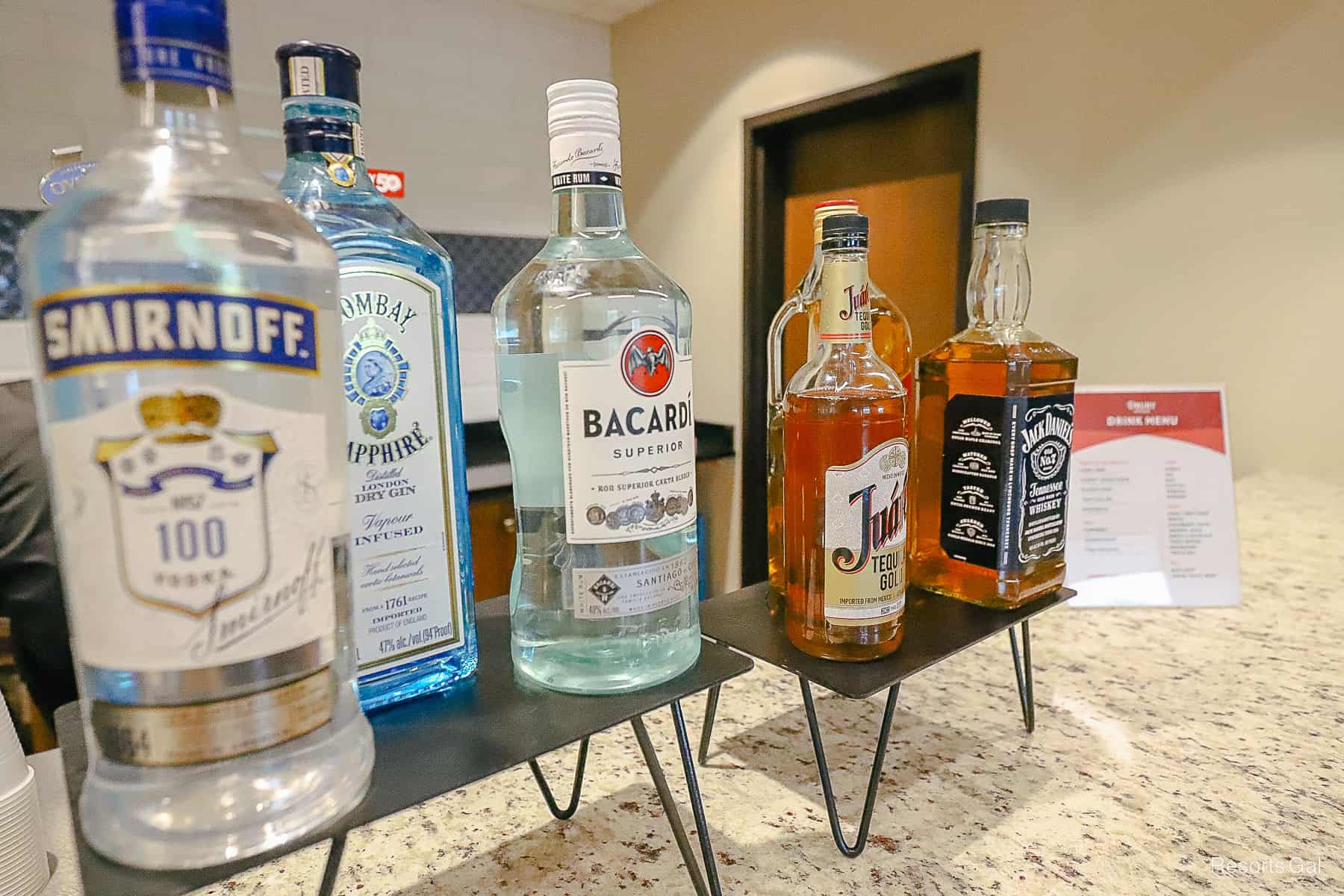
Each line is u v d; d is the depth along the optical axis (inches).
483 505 67.9
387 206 17.5
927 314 73.0
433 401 17.8
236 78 71.9
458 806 23.7
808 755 26.0
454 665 18.9
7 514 32.6
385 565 17.4
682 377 18.6
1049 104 57.8
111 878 12.1
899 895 19.1
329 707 13.2
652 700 17.6
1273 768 24.3
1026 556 24.9
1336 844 20.7
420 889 19.9
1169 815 22.1
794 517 20.9
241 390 11.5
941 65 64.9
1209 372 50.8
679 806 23.3
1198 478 37.7
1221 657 32.1
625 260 19.1
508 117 91.7
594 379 17.0
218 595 11.5
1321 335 45.7
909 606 25.5
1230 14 47.9
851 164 78.2
